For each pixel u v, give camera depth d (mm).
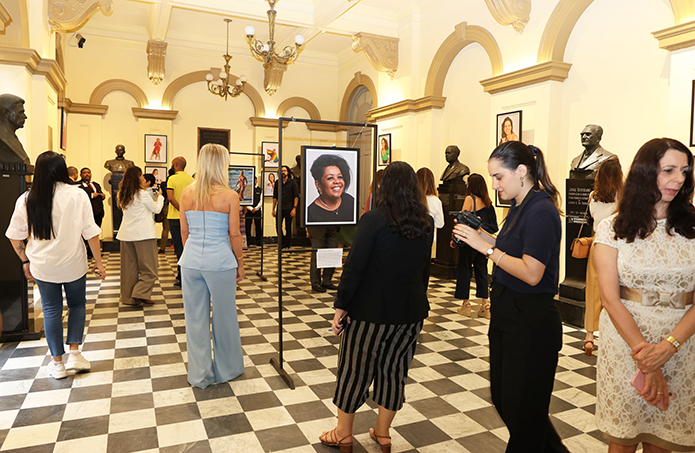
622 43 5129
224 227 3168
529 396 1771
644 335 1742
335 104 12203
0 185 3994
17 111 4191
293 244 10867
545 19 5805
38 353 3799
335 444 2441
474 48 7285
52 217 3102
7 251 4051
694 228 1696
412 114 8430
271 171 11477
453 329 4625
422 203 2225
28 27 5754
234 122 11375
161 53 9984
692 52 4168
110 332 4371
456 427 2723
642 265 1728
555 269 1803
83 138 9961
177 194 5980
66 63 9750
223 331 3275
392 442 2549
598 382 1928
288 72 11695
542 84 5809
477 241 1845
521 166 1815
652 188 1690
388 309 2172
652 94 4836
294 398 3068
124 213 5211
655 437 1822
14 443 2455
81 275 3316
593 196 3744
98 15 9609
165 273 7309
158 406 2918
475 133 7332
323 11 7598
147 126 10367
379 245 2148
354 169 3414
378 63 8625
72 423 2682
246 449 2447
